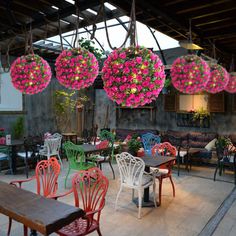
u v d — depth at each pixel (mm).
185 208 3668
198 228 3057
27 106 6773
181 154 5727
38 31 4148
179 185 4793
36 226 1683
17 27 3104
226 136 6656
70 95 7523
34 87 3029
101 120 8953
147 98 2018
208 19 3076
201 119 7090
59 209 1906
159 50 6605
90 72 2775
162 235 2877
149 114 8055
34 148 5434
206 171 5914
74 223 2277
